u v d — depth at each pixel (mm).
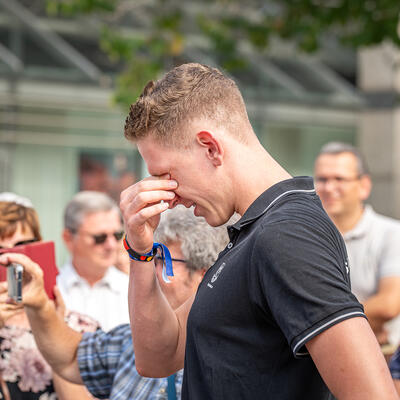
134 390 3750
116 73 16703
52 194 16078
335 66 18938
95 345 3971
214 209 2842
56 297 4273
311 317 2338
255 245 2535
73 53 16547
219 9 14188
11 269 3904
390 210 18938
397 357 4387
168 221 3703
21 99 15977
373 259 6230
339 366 2295
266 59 18172
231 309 2629
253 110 17938
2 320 4027
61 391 4438
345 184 6340
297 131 18391
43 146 16094
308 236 2469
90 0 11969
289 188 2768
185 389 2889
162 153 2822
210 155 2793
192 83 2807
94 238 5805
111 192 16438
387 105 18812
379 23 10344
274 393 2592
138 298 3234
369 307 6078
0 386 4441
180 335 3375
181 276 3684
